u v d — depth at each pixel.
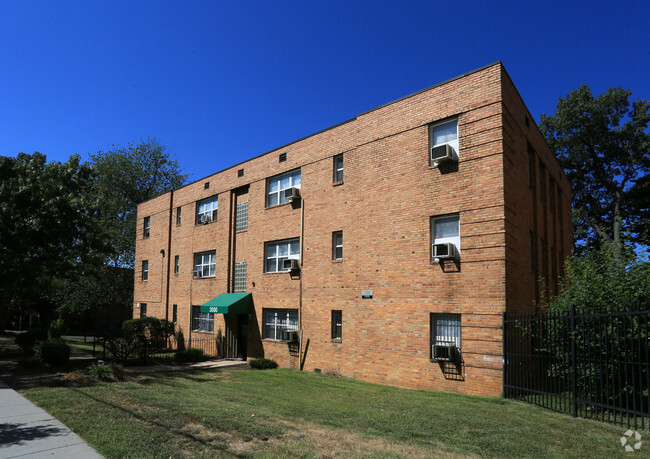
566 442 7.14
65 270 18.17
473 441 7.18
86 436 6.59
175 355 19.78
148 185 41.09
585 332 9.30
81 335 41.78
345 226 16.03
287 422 7.93
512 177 12.78
